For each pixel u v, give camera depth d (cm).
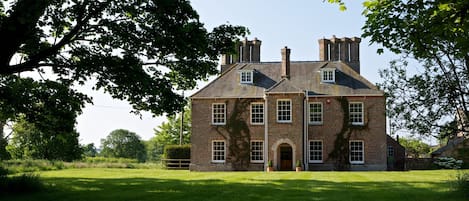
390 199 1494
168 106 1706
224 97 3869
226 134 3847
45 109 1634
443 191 1717
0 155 5281
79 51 1662
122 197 1556
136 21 1636
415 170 3744
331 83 3897
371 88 3819
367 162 3725
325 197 1548
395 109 1619
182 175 2827
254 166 3778
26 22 1376
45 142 6028
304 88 3894
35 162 3928
